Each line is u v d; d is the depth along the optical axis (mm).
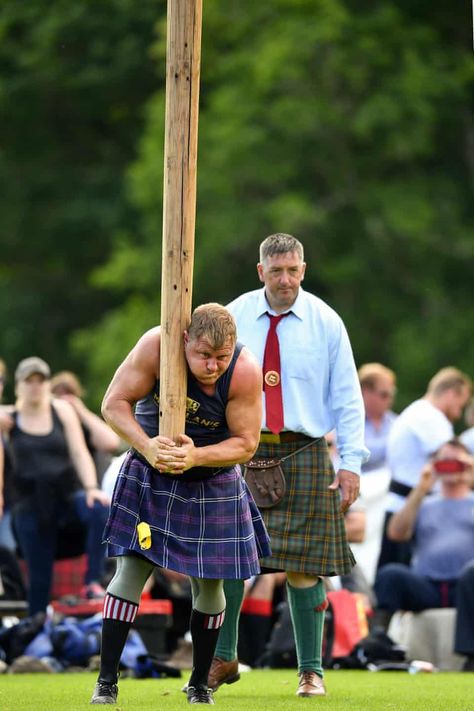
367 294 56312
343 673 21875
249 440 13984
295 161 57406
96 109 69375
